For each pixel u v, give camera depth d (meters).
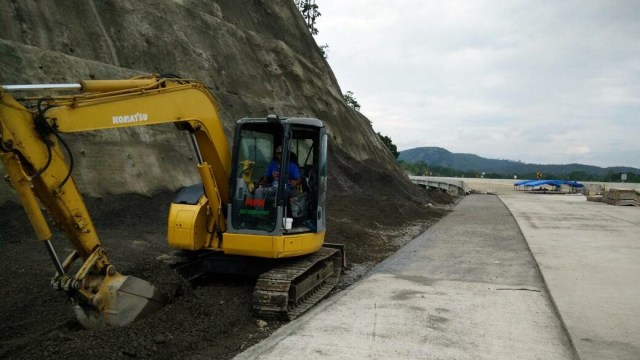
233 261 7.60
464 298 7.56
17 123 4.52
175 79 6.38
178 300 6.31
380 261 11.51
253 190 7.17
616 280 8.60
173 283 6.44
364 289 8.12
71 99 5.04
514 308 7.04
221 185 7.22
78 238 5.18
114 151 12.52
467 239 13.91
